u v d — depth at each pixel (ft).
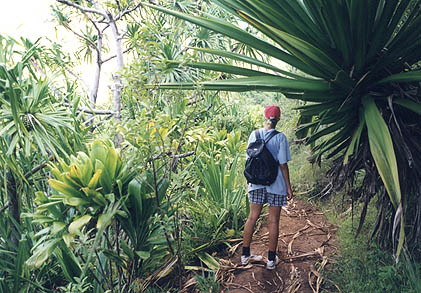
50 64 13.12
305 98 8.12
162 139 8.50
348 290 8.20
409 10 9.42
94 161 8.21
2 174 9.95
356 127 8.39
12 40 9.78
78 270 9.21
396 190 5.99
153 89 9.18
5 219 10.04
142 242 8.99
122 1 16.66
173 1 15.67
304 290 8.91
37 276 9.93
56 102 11.36
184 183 9.91
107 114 14.29
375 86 8.09
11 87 8.24
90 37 18.17
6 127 8.64
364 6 6.72
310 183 14.60
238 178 15.89
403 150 7.66
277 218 9.61
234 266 10.37
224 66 8.95
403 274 7.81
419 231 7.79
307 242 11.07
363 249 9.40
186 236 10.91
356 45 7.38
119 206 8.06
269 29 7.15
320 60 7.50
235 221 11.98
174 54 13.41
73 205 7.63
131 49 16.49
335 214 12.04
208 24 8.91
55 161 10.20
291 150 18.28
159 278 9.56
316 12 8.00
